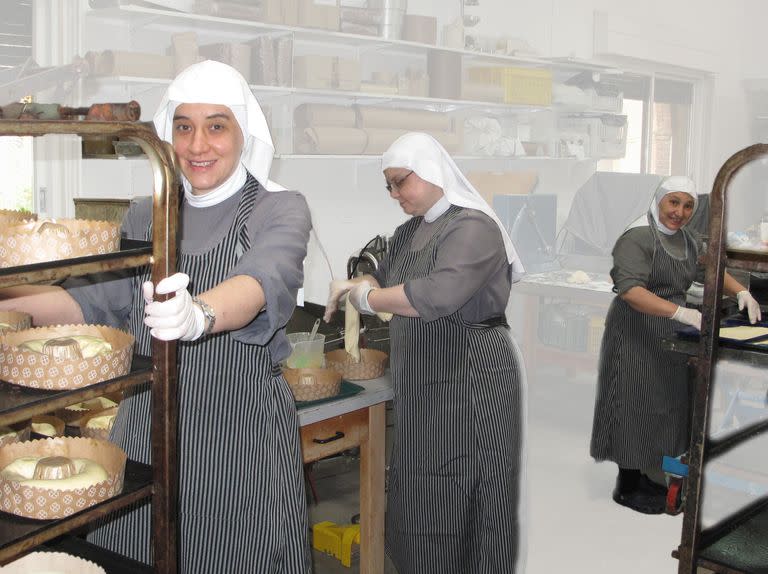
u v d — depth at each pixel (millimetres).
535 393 3252
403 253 2312
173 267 1038
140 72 3006
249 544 1476
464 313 2139
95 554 1146
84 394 991
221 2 3129
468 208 2148
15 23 3014
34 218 1373
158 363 1055
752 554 1261
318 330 2676
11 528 960
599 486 3057
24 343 1148
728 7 2803
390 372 2430
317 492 3234
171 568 1104
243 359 1444
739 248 1226
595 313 3072
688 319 2623
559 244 3246
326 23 3371
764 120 2770
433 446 2195
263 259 1265
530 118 3328
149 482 1084
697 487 1252
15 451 1138
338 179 3730
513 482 2195
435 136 3531
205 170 1413
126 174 3236
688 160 2918
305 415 2062
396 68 3605
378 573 2410
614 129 3092
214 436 1450
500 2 3389
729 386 2256
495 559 2184
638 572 2584
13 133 858
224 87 1391
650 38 3004
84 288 1436
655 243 2719
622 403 2896
